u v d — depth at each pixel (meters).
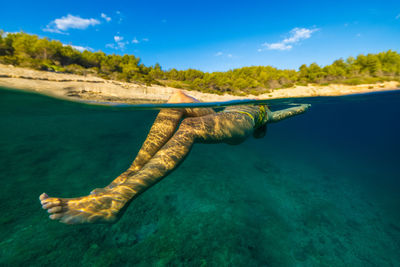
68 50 8.49
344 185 11.57
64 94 4.61
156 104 5.21
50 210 1.17
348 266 5.25
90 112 7.80
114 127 17.52
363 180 12.91
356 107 21.28
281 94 5.82
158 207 5.76
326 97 6.34
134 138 13.99
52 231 4.15
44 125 13.75
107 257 3.83
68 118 13.52
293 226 6.44
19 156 7.93
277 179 10.55
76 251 3.80
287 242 5.49
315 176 12.52
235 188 7.93
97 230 4.45
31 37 7.51
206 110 2.68
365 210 8.73
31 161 7.65
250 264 4.29
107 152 10.16
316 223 6.96
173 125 2.11
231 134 2.13
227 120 2.15
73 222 1.21
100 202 1.29
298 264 4.84
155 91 6.90
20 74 4.79
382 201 9.79
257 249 4.80
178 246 4.41
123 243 4.26
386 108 23.92
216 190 7.39
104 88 5.98
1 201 4.83
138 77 8.17
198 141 1.92
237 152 14.34
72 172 7.35
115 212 1.29
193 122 1.95
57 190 5.95
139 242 4.38
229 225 5.38
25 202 5.00
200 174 8.70
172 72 10.12
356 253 5.80
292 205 7.96
